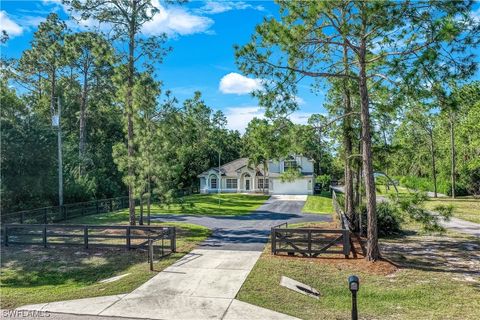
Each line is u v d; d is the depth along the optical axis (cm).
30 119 2608
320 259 1409
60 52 3731
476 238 1903
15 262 1501
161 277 1184
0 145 2322
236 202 3991
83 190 2958
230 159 6825
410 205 1393
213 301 984
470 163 4147
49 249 1672
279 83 1374
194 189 5741
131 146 2064
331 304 1009
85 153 4019
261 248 1598
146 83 2023
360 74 1368
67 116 4609
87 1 1981
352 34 1299
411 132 3469
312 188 4947
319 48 1413
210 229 2123
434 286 1145
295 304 983
